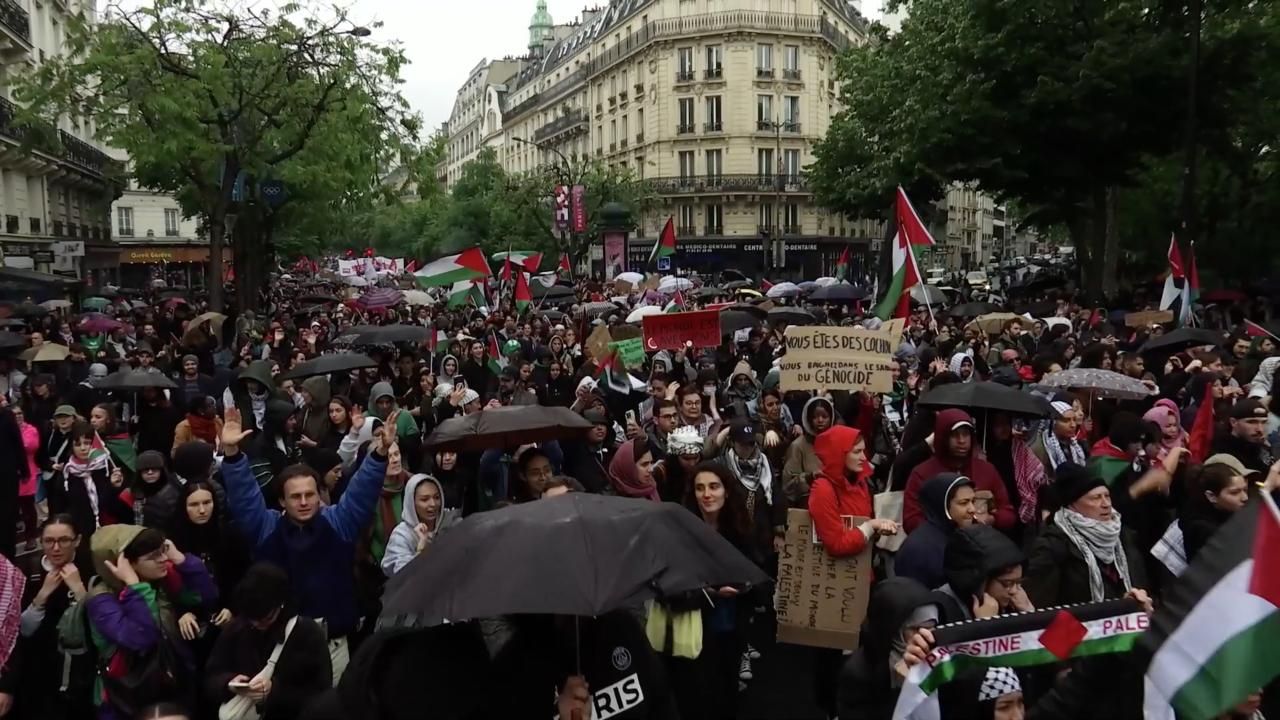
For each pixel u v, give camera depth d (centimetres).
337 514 553
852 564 580
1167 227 3136
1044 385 875
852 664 377
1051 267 5997
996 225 11119
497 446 686
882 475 930
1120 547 503
